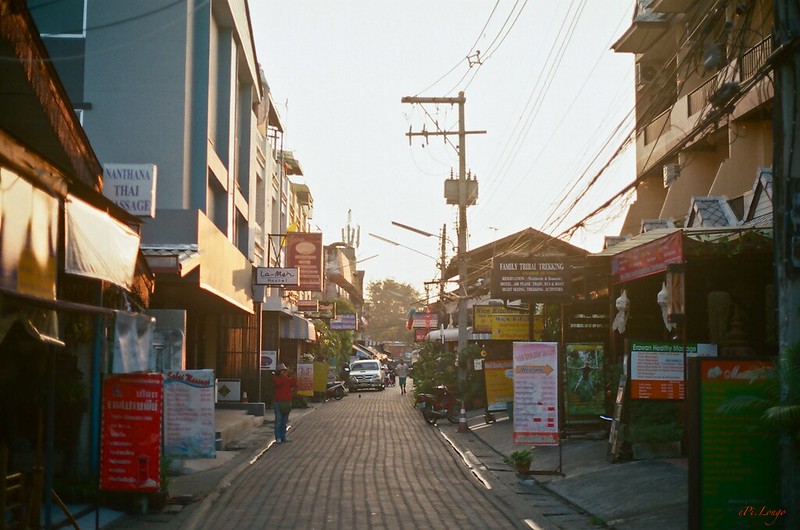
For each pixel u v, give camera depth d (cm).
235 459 1789
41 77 1031
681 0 2458
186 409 1405
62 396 1146
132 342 1016
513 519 1127
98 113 2028
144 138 2027
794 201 926
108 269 1023
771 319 1566
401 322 14450
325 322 5619
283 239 3738
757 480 881
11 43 931
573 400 1962
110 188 1427
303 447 2045
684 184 2647
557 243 2852
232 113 2562
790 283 921
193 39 2169
